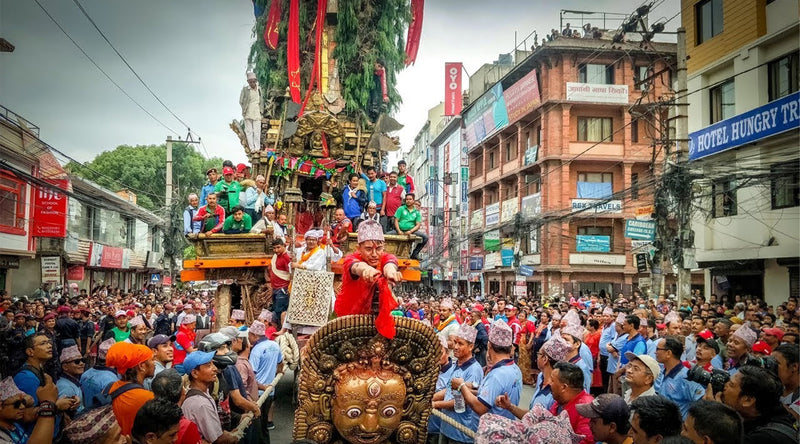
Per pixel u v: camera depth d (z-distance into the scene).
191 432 4.40
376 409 4.29
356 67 15.05
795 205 17.62
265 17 15.91
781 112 16.53
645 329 9.88
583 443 4.71
